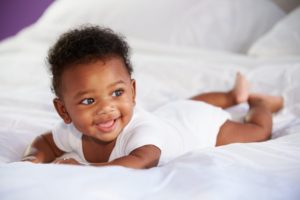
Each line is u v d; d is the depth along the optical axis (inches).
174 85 59.6
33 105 52.4
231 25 79.4
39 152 38.1
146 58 70.4
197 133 40.4
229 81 58.1
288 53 68.3
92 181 25.6
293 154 32.1
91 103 33.1
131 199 24.8
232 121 43.9
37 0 120.6
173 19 81.5
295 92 51.6
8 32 125.3
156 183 26.6
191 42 78.8
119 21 85.7
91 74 32.7
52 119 47.1
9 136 40.0
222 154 31.1
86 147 37.5
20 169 27.1
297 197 27.2
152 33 81.6
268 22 79.9
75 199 23.8
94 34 35.2
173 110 43.1
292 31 70.1
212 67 63.9
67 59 33.5
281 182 27.9
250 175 28.4
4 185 25.0
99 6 89.9
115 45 34.5
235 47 77.9
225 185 26.2
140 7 85.9
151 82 59.7
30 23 123.6
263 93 53.6
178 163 29.7
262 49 70.8
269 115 45.2
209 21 80.0
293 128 43.4
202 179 26.7
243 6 81.4
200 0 83.2
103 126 33.5
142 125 35.4
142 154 32.4
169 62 66.6
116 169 27.6
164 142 35.7
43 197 23.8
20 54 82.7
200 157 30.5
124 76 34.2
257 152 32.1
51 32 90.4
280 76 56.8
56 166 27.8
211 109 43.6
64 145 39.0
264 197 26.3
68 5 94.8
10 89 62.7
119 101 33.6
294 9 85.7
